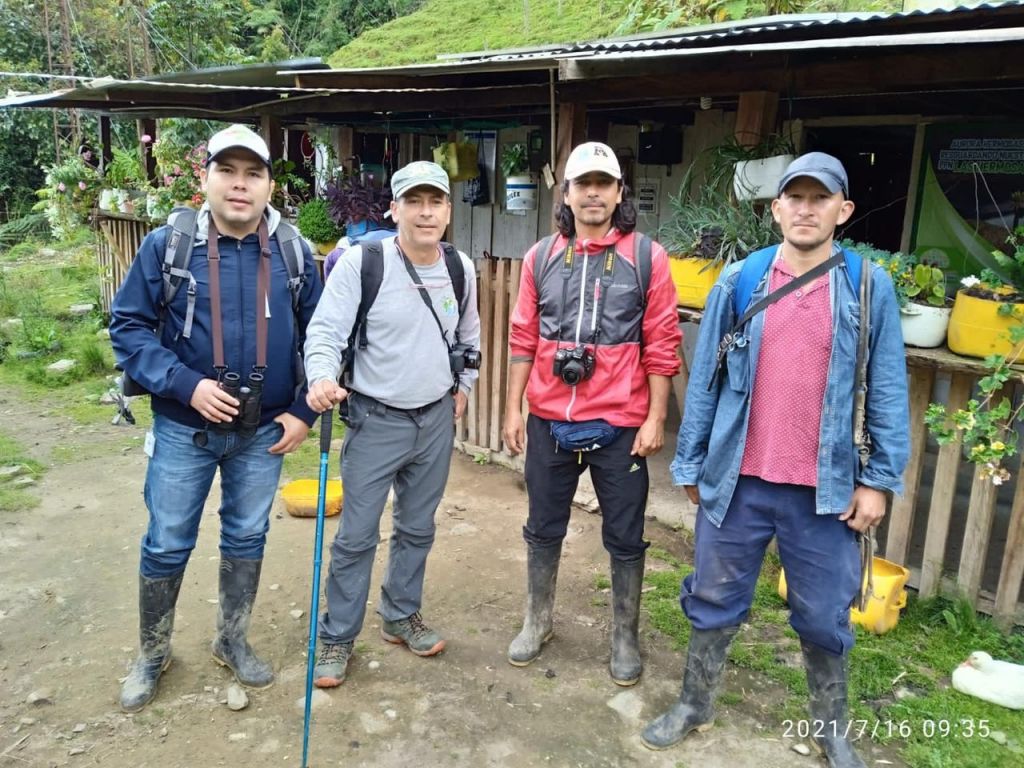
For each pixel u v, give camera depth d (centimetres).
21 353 806
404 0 2203
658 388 285
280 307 273
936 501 338
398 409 287
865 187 627
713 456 250
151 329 266
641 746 268
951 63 317
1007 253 502
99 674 303
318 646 307
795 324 235
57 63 1764
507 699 292
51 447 562
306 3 2314
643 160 616
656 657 318
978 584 332
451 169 662
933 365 316
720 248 365
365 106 555
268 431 283
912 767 260
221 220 261
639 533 295
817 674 256
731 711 286
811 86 356
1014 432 313
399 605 316
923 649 320
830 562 242
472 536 426
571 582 377
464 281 297
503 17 1126
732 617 261
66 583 374
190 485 275
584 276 282
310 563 393
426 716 282
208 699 289
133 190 873
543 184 705
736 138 397
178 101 635
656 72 357
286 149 929
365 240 285
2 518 443
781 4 685
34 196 1748
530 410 299
